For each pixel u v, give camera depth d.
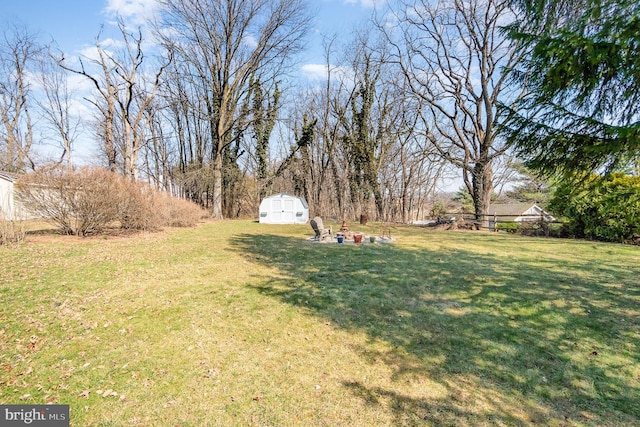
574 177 4.02
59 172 9.77
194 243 10.34
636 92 3.50
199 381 2.81
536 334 3.70
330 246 10.04
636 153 3.41
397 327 3.93
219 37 21.56
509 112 4.02
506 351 3.34
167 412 2.42
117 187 10.83
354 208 26.25
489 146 16.27
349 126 25.48
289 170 29.00
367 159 24.22
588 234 11.78
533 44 3.80
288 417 2.39
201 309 4.41
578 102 3.67
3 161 25.55
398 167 28.66
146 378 2.83
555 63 3.48
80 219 10.28
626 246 9.86
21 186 9.14
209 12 20.84
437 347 3.44
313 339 3.62
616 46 3.21
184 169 27.86
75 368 2.95
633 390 2.70
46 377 2.80
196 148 28.62
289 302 4.75
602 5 3.52
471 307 4.54
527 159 4.13
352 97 24.28
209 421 2.34
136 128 19.39
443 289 5.35
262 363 3.12
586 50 3.25
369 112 24.30
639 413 2.43
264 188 26.72
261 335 3.70
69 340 3.46
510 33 4.05
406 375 2.94
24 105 26.48
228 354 3.28
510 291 5.19
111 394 2.61
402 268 6.85
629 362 3.11
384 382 2.83
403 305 4.64
